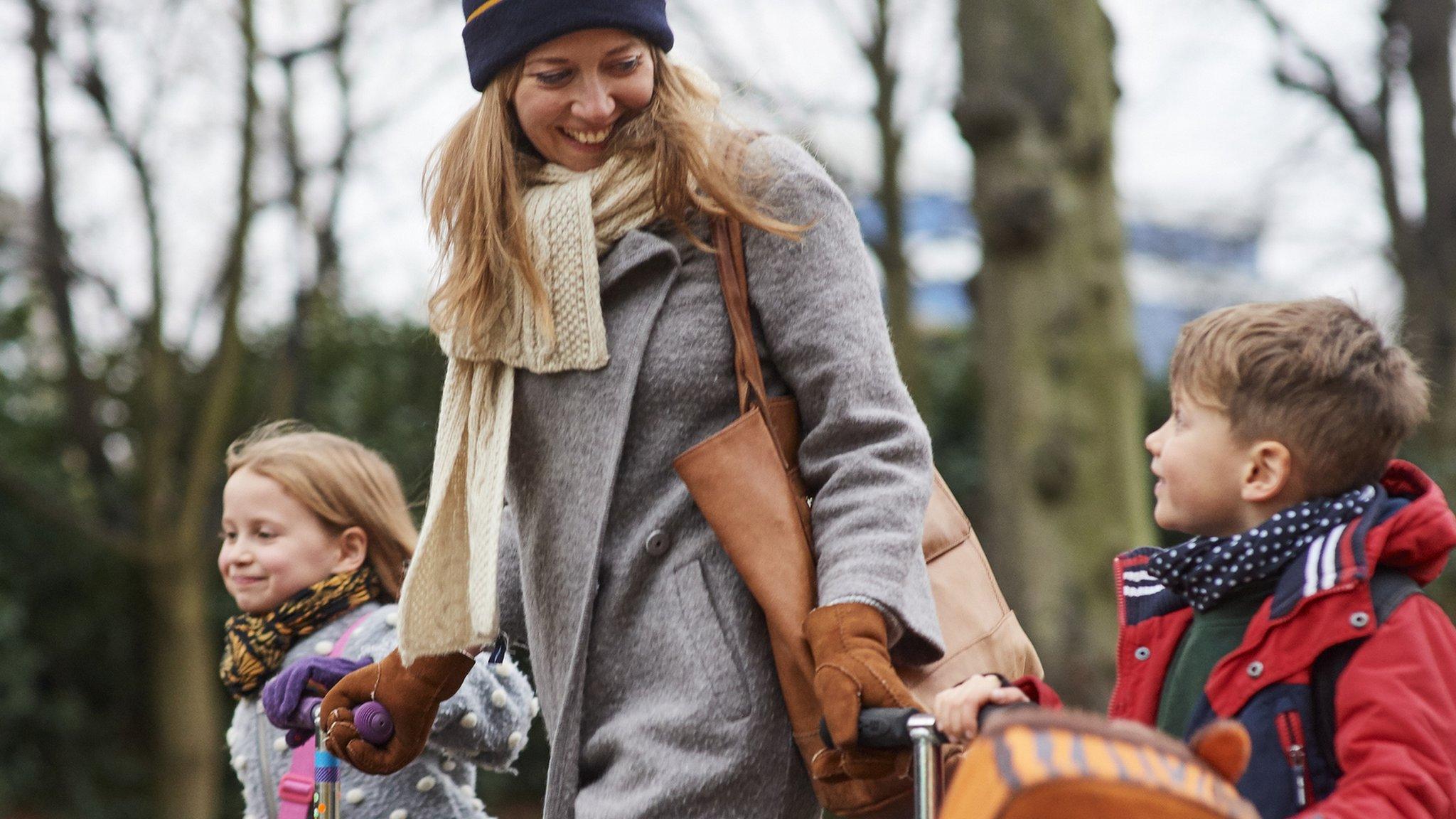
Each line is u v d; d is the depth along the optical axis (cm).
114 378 1602
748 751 273
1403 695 244
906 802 265
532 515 297
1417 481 272
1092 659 840
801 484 282
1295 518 263
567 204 286
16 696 1487
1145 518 872
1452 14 1351
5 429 1576
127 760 1573
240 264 1398
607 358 284
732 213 277
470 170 297
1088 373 861
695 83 300
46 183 1377
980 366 927
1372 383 268
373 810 385
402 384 1639
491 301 294
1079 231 867
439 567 304
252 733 409
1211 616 274
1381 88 1392
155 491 1426
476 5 293
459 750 374
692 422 284
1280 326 276
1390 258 1412
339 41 1357
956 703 232
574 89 288
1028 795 186
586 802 280
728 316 284
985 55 880
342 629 409
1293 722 253
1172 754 193
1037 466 855
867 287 286
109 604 1563
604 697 287
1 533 1526
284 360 1466
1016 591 867
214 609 1532
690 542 283
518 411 296
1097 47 888
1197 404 280
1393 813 235
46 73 1348
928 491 274
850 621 256
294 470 421
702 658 277
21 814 1527
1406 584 256
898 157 1403
